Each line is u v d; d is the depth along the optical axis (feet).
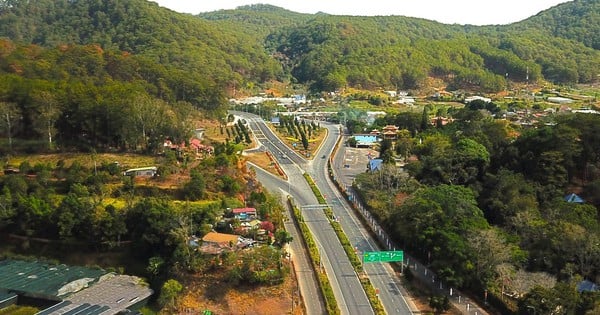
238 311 380.78
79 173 529.04
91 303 384.88
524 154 536.42
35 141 611.47
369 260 402.93
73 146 619.26
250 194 534.37
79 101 620.08
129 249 460.14
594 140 517.14
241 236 446.19
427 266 432.66
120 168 546.67
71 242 469.57
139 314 374.63
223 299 392.68
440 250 398.62
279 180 643.86
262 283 398.01
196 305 392.47
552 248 394.11
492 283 377.09
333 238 482.69
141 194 520.42
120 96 647.15
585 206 450.30
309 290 396.98
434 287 400.47
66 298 392.88
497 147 618.85
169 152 602.85
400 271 425.69
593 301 325.01
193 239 440.45
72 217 464.24
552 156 501.97
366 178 589.73
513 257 387.55
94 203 481.05
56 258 466.29
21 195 499.51
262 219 486.38
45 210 479.41
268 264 406.62
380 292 393.29
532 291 330.13
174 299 395.75
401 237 463.42
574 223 417.08
